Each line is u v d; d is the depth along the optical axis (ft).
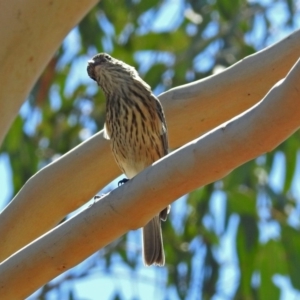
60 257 24.95
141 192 23.94
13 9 31.60
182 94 32.99
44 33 32.14
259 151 22.76
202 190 52.16
